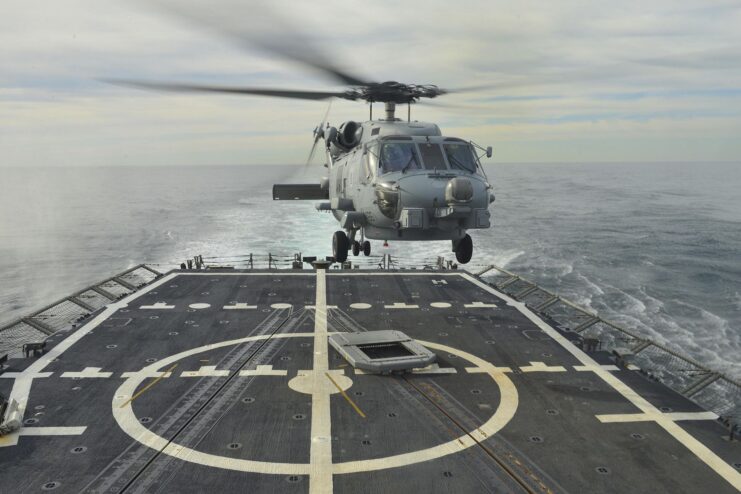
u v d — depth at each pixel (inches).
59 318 1266.0
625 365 642.8
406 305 904.9
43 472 416.5
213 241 2913.4
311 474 414.6
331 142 860.0
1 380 587.5
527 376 611.2
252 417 506.6
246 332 756.6
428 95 774.5
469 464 430.0
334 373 612.7
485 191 661.3
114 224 3624.5
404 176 653.9
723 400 1007.0
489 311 873.5
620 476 414.9
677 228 3181.6
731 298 1759.4
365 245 820.6
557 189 6417.3
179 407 526.6
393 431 482.0
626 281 1983.3
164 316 827.4
